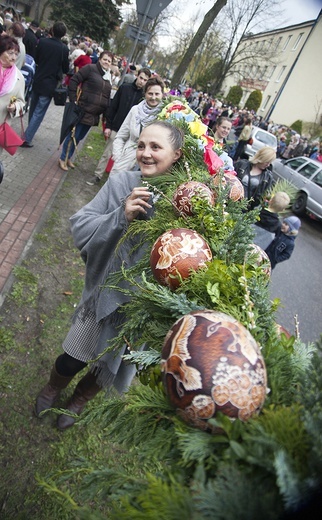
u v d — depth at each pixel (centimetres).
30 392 244
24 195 473
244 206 174
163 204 169
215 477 74
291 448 69
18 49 324
